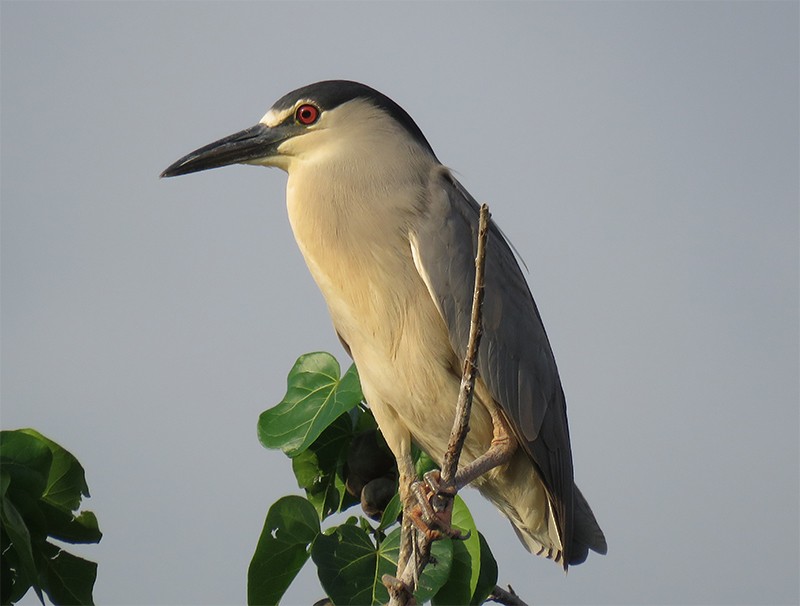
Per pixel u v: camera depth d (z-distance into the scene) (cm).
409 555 720
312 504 752
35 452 700
